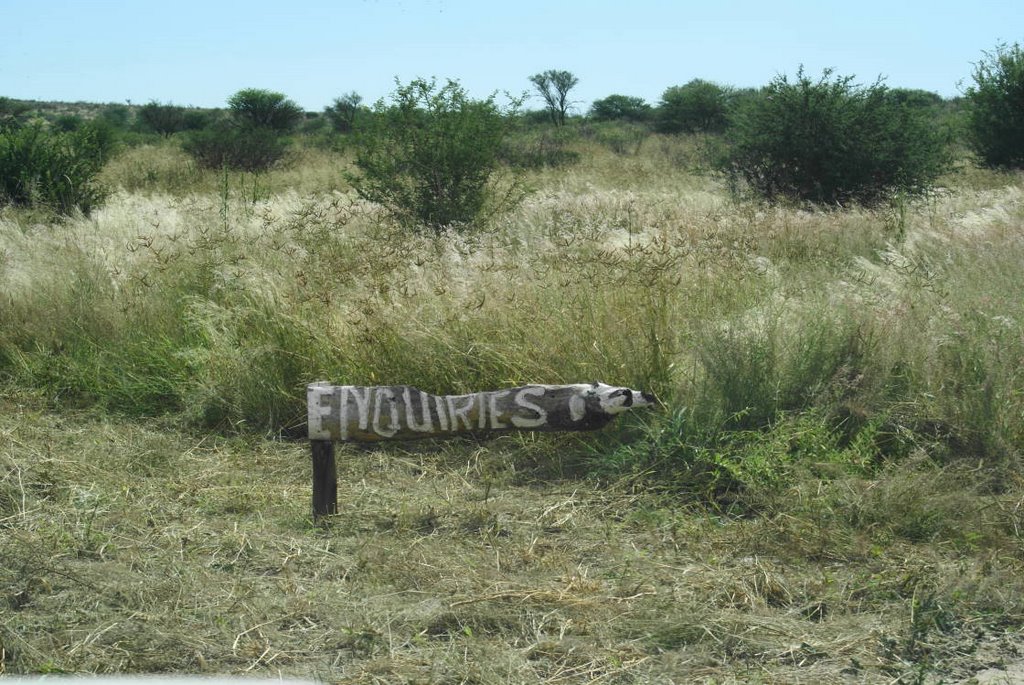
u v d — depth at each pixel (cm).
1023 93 2148
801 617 381
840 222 1151
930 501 472
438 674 337
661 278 681
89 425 638
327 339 660
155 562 428
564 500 505
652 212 1262
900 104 1702
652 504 493
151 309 761
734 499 501
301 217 1050
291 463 575
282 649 357
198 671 342
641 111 5166
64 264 845
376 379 640
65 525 464
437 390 634
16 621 368
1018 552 437
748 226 1095
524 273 727
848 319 626
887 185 1636
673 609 378
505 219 1231
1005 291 730
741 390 571
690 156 2469
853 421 572
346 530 471
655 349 600
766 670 341
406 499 514
